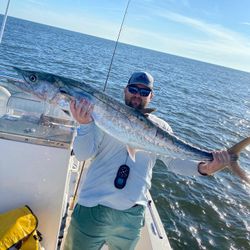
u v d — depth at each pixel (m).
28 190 1.49
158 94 14.18
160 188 4.68
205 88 24.06
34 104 1.66
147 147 1.48
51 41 35.22
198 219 4.08
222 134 8.94
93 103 1.40
